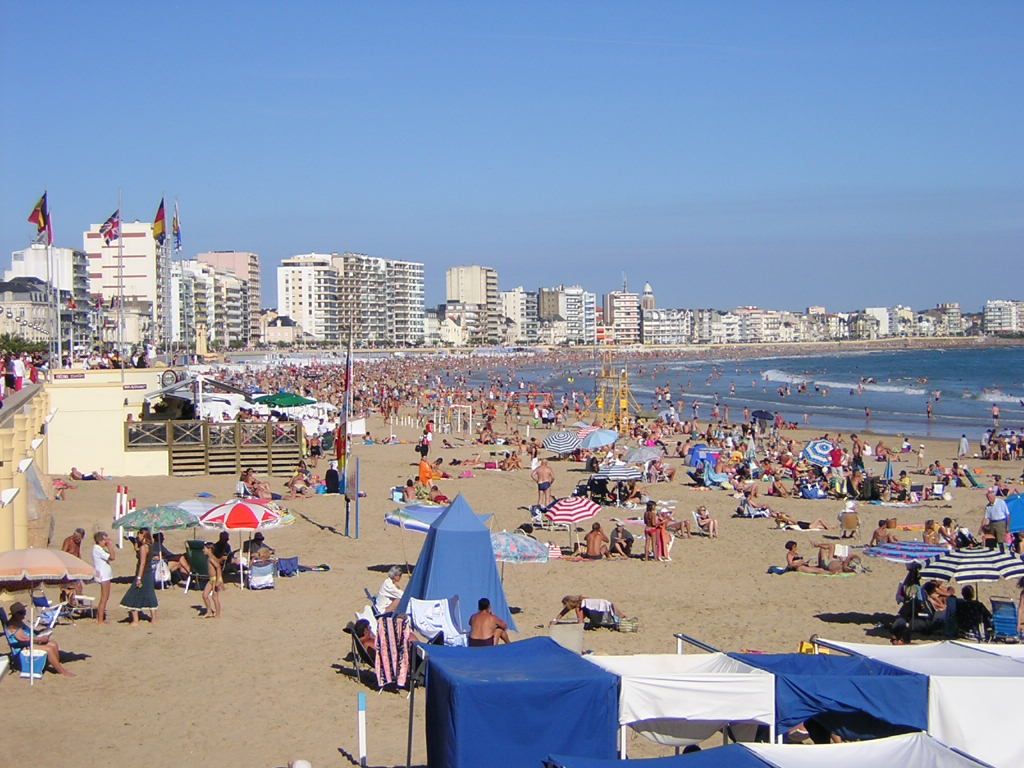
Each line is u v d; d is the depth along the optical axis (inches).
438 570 727.1
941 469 1781.5
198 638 759.7
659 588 954.1
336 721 591.2
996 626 765.9
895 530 1259.8
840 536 1232.8
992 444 2241.6
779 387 5290.4
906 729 446.6
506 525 1294.3
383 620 655.8
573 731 432.1
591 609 804.0
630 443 2367.1
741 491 1545.3
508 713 425.7
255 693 639.1
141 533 826.2
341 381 4820.4
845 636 792.3
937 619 772.0
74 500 1348.4
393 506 1397.6
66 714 591.8
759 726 461.7
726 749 384.2
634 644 759.1
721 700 442.9
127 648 730.8
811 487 1550.2
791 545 1034.7
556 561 1073.5
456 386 5403.5
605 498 1434.5
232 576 962.1
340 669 690.2
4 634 706.2
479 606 648.4
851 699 445.1
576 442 1748.3
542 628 799.7
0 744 540.1
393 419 3090.6
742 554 1117.7
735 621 834.8
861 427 3161.9
